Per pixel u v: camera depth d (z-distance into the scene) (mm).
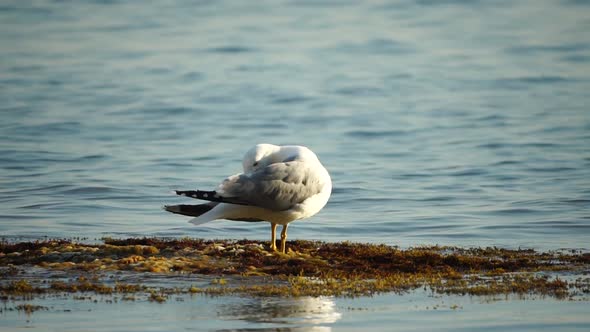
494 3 67062
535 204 17703
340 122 31125
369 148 26031
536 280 11094
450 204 17984
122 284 10648
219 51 50219
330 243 13664
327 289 10562
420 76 41969
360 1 69750
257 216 12281
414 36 54781
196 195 11844
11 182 20016
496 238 14727
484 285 10859
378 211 17359
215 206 12281
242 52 49781
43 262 11758
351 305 9883
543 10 63156
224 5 69750
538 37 52562
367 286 10758
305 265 11742
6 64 45562
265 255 12227
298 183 12195
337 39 53938
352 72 43375
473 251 13320
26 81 40312
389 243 14289
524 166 22469
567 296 10297
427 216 16750
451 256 12352
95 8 67750
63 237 14391
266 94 37531
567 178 20797
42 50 50375
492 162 23156
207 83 40375
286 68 44688
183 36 55656
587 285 10836
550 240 14484
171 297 10125
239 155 24516
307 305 9836
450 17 61656
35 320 9188
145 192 19000
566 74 40875
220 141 27219
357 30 57094
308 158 12625
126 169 22031
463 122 30453
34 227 15352
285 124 30859
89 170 21766
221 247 12664
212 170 22062
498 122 30156
